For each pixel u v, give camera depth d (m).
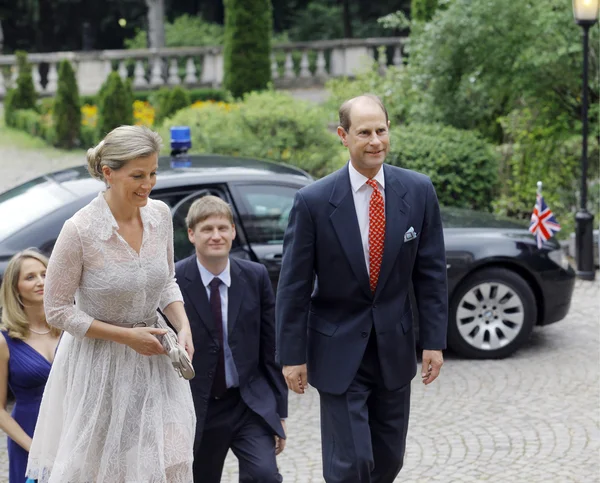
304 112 25.27
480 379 14.18
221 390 8.70
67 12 70.69
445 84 24.61
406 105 27.56
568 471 10.84
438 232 8.33
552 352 15.37
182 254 13.61
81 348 7.17
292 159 25.23
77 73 49.00
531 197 23.23
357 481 8.13
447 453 11.48
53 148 37.81
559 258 15.50
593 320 17.14
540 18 22.14
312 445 11.93
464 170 22.69
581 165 21.94
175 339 7.11
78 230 6.89
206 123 25.42
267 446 8.66
